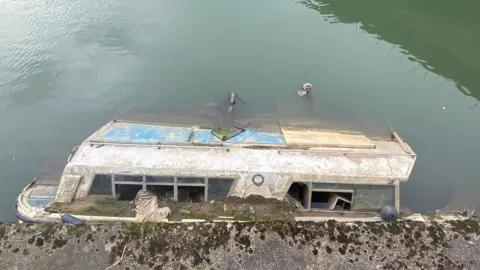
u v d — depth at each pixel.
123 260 6.89
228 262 6.90
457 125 12.81
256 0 19.28
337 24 17.88
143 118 12.50
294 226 7.30
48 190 9.66
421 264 6.95
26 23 17.11
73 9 18.11
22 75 14.38
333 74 14.82
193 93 13.70
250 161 9.20
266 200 8.91
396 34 17.33
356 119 12.73
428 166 11.21
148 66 15.05
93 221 8.36
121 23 17.38
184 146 9.45
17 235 7.09
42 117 12.81
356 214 8.92
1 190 10.41
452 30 17.62
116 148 9.37
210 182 9.02
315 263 6.90
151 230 7.23
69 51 15.65
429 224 7.43
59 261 6.85
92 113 12.95
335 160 9.30
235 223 7.36
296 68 15.02
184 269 6.83
